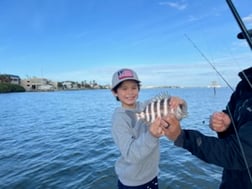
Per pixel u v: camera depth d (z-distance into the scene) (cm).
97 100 5394
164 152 914
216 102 3222
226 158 145
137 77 353
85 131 1514
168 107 198
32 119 2194
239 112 167
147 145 241
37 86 13988
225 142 150
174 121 158
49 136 1379
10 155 981
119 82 339
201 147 150
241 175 174
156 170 358
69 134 1423
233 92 205
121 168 352
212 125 216
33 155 973
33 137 1364
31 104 4306
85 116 2367
